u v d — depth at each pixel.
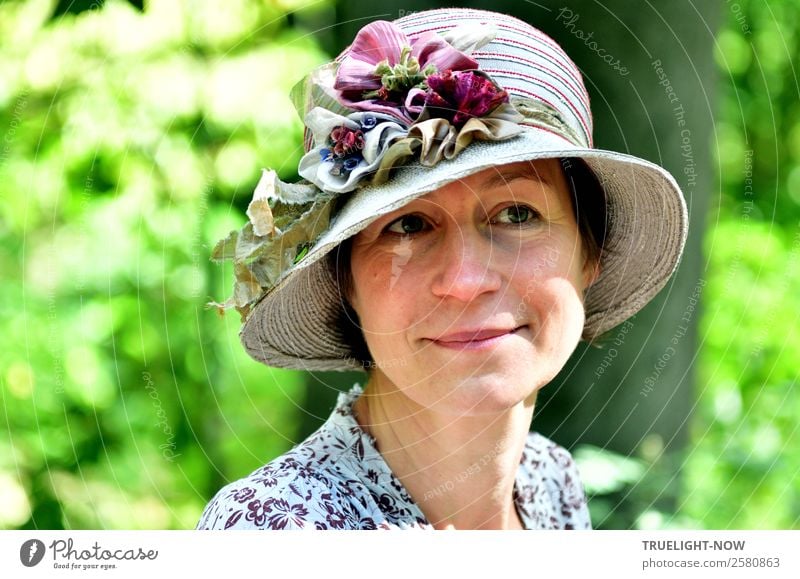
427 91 1.01
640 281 1.29
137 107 2.28
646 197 1.17
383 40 1.06
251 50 2.25
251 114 2.24
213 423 2.68
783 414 3.18
